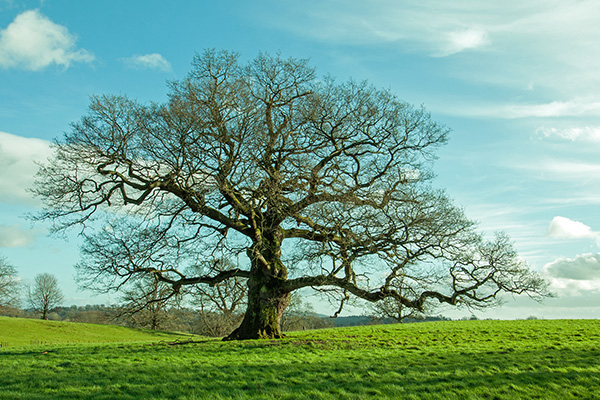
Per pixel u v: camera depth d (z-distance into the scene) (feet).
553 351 66.28
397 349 67.87
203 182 66.85
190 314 118.83
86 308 317.01
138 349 68.39
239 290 91.66
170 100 69.05
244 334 76.43
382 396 37.50
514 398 37.65
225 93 70.13
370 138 76.54
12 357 60.95
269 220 75.46
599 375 46.19
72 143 66.54
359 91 75.41
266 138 72.43
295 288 75.66
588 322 122.21
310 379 43.73
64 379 42.68
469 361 55.83
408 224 64.34
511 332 98.12
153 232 71.10
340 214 65.87
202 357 57.77
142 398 35.29
